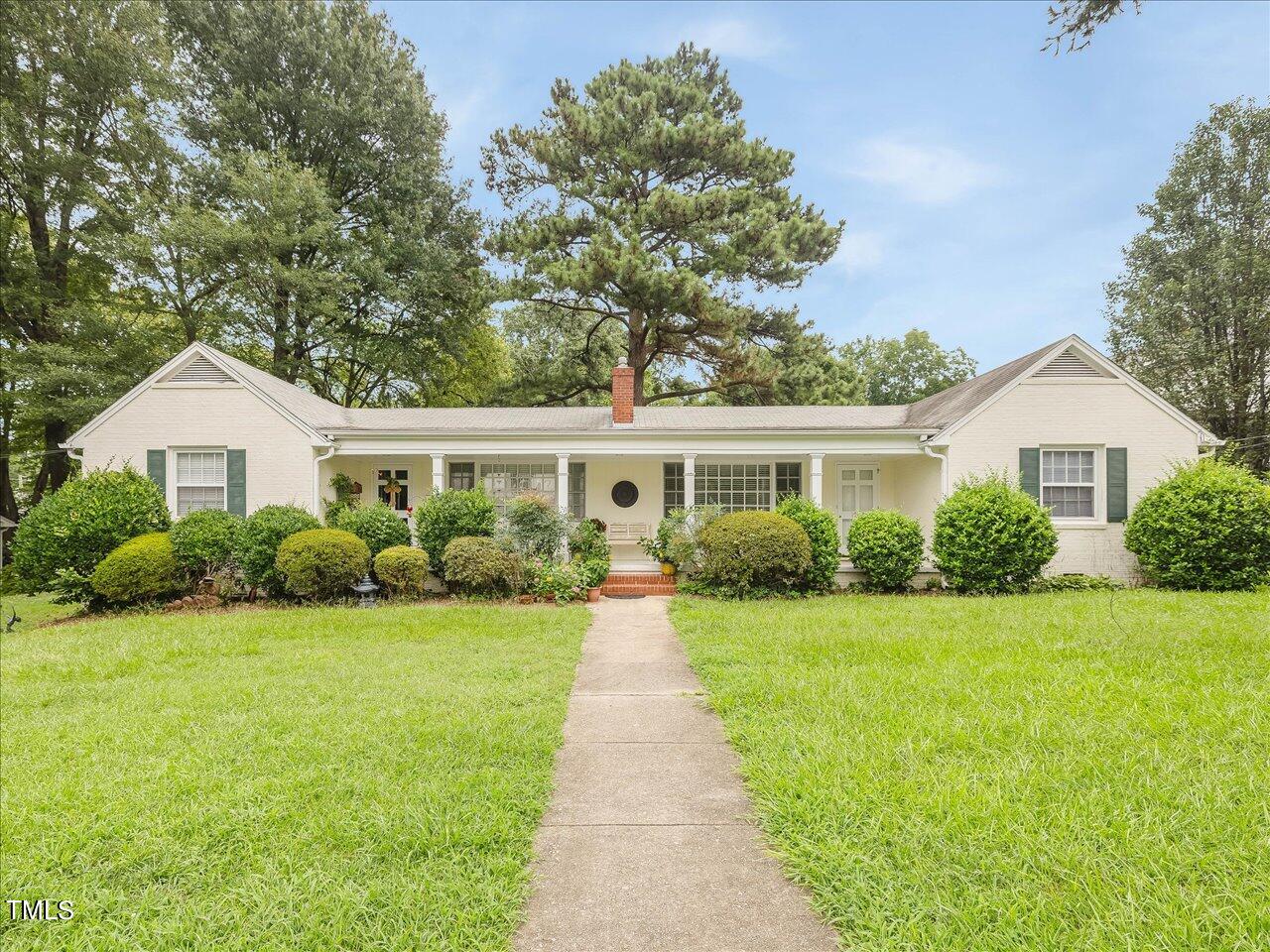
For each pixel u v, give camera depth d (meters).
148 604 11.00
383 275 21.81
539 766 4.17
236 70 21.08
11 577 15.38
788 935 2.55
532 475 15.44
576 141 20.67
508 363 29.86
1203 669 5.55
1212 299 21.38
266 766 4.12
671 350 22.53
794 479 15.43
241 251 19.72
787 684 5.56
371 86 22.69
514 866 3.00
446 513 12.02
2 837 3.29
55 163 17.53
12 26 16.88
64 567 11.00
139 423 13.05
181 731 4.80
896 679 5.59
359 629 8.84
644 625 9.38
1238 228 21.45
